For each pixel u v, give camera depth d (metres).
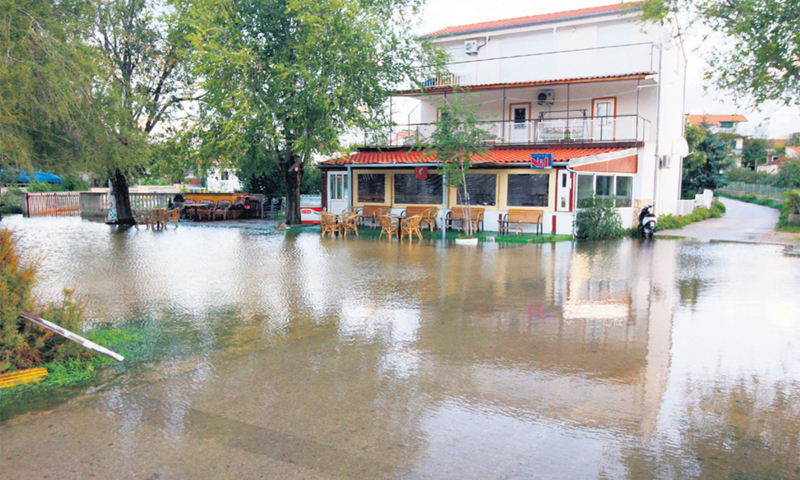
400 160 22.73
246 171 25.70
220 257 14.57
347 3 20.00
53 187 38.97
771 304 9.00
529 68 25.45
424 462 3.91
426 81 25.28
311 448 4.11
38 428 4.44
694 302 9.17
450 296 9.61
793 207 25.73
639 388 5.32
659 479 3.71
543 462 3.92
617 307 8.79
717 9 14.43
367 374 5.69
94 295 9.62
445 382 5.47
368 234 21.23
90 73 9.14
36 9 7.93
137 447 4.12
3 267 5.86
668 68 25.45
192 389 5.27
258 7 21.55
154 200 31.75
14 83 7.31
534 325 7.67
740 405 4.91
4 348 5.56
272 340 6.93
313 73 20.56
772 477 3.75
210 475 3.73
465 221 21.17
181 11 21.36
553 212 20.39
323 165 24.47
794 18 12.88
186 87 24.97
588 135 23.78
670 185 27.95
